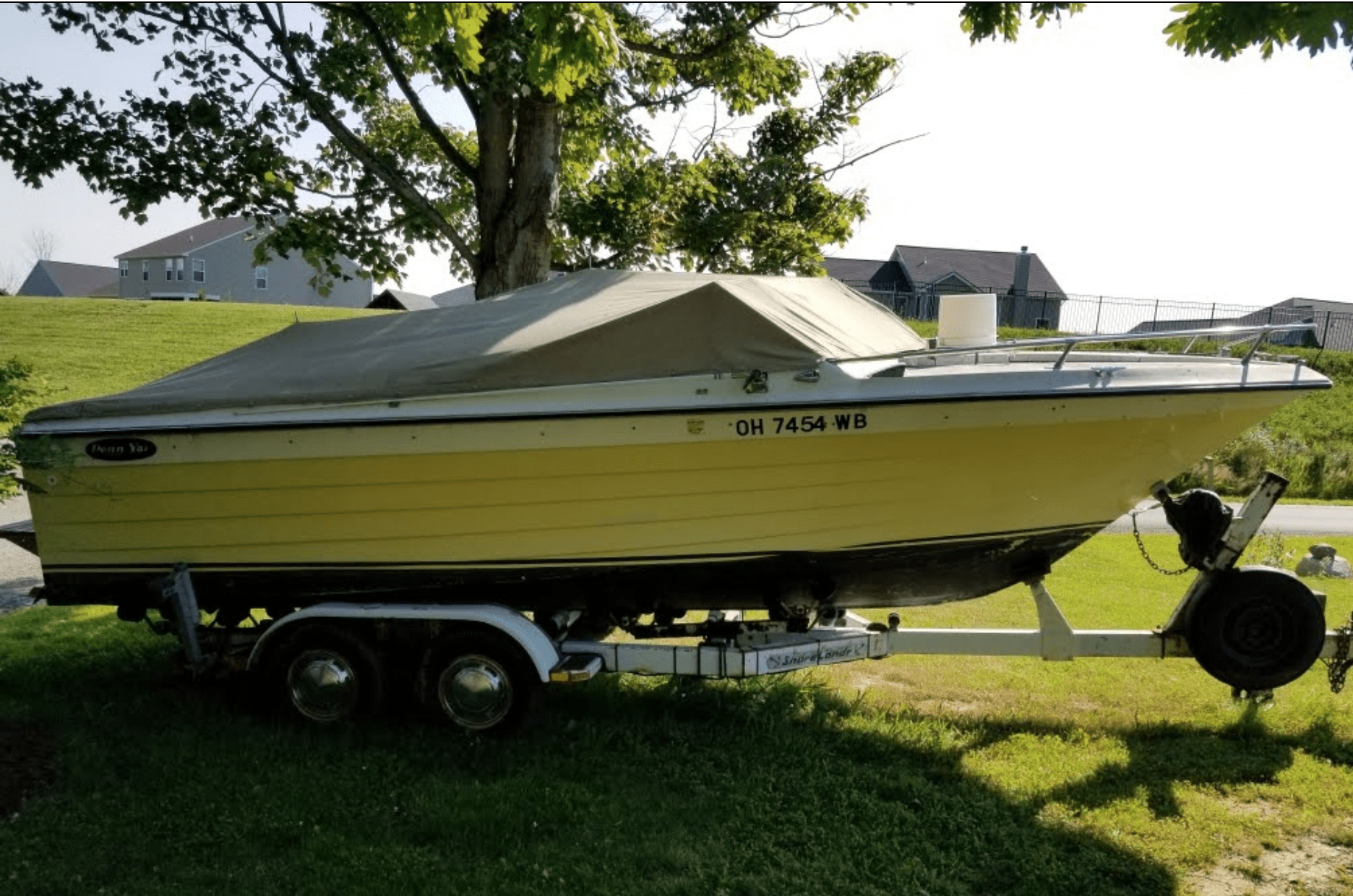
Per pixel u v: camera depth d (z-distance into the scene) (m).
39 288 79.69
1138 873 3.73
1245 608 4.98
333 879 3.50
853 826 3.98
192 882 3.49
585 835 3.85
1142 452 5.00
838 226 12.16
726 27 9.70
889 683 6.08
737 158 11.75
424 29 5.20
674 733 4.93
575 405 4.80
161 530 5.29
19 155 8.30
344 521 5.13
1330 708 5.39
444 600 5.35
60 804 4.05
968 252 48.03
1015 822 4.11
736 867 3.64
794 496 4.94
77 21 8.35
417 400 4.90
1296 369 5.02
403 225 9.84
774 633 5.25
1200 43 5.22
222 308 37.50
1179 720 5.36
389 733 4.84
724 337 4.78
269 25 8.68
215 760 4.54
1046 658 5.25
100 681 5.71
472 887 3.46
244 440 5.03
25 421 5.15
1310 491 19.25
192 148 8.62
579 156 11.06
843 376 4.75
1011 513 5.10
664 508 4.98
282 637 5.04
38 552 5.45
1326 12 4.68
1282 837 4.08
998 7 6.05
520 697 4.80
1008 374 4.83
